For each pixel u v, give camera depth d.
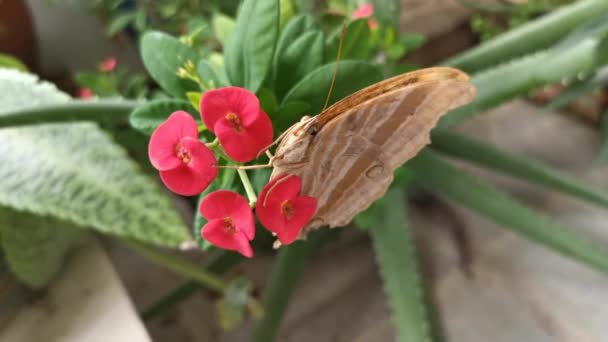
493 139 0.45
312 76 0.14
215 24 0.22
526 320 0.34
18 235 0.20
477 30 0.43
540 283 0.36
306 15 0.17
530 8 0.41
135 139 0.20
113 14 0.37
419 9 0.44
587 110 0.43
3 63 0.22
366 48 0.17
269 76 0.15
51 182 0.18
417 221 0.41
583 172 0.41
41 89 0.19
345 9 0.28
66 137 0.19
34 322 0.23
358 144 0.11
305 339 0.34
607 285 0.35
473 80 0.25
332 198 0.12
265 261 0.37
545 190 0.41
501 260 0.37
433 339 0.27
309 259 0.38
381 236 0.27
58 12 0.38
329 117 0.10
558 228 0.27
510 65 0.24
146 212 0.18
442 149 0.30
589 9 0.23
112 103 0.18
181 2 0.33
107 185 0.18
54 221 0.22
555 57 0.22
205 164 0.11
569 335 0.33
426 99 0.10
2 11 0.29
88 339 0.22
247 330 0.34
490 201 0.27
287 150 0.10
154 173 0.26
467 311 0.35
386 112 0.10
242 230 0.11
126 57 0.41
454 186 0.28
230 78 0.15
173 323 0.35
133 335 0.22
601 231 0.37
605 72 0.27
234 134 0.11
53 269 0.24
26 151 0.19
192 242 0.18
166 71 0.15
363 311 0.35
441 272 0.37
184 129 0.11
